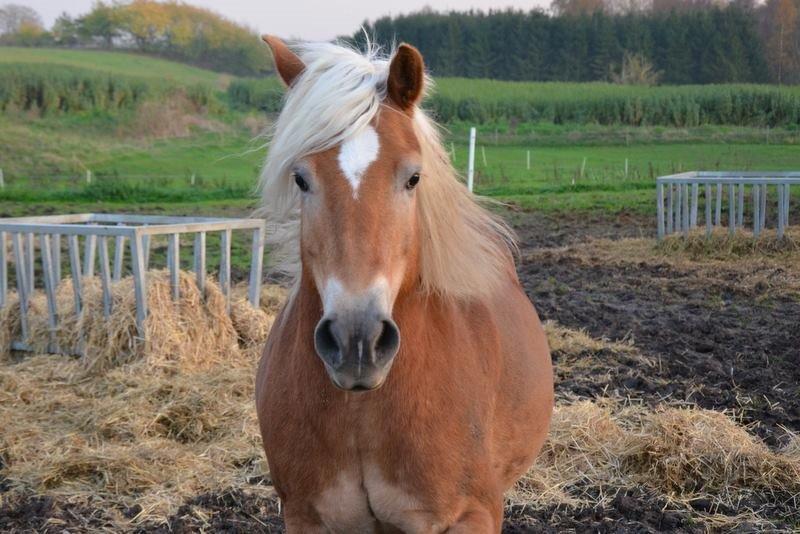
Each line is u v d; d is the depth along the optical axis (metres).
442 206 2.28
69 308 6.29
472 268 2.40
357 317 1.89
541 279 9.98
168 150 28.91
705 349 6.62
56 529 3.74
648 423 4.72
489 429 2.38
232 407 5.15
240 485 4.16
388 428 2.16
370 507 2.24
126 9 60.50
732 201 11.36
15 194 18.66
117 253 6.43
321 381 2.16
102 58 53.66
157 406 5.13
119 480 4.21
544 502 3.95
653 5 61.06
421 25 49.22
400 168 2.02
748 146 27.83
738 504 3.91
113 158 26.62
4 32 64.38
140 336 5.85
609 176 21.86
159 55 59.91
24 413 5.18
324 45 2.35
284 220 2.36
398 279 2.04
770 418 5.02
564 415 4.80
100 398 5.41
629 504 3.87
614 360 6.28
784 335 6.98
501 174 22.16
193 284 6.16
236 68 60.59
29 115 31.97
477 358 2.39
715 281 9.49
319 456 2.20
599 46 47.66
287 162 2.09
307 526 2.30
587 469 4.29
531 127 33.22
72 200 18.81
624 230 14.08
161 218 7.11
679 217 11.83
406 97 2.14
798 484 4.03
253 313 6.55
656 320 7.63
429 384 2.20
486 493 2.30
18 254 6.43
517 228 14.64
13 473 4.31
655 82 45.12
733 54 45.94
